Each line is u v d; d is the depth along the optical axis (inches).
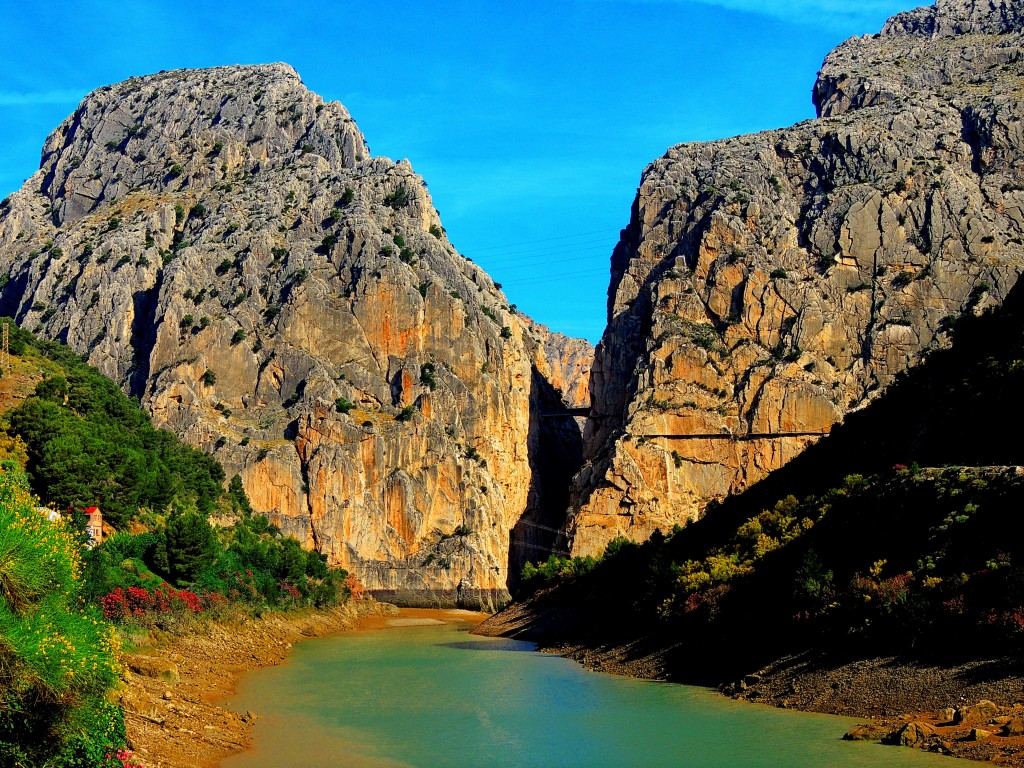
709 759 2170.3
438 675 3575.3
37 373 6092.5
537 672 3641.7
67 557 1529.3
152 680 2765.7
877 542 3083.2
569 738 2436.0
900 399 4212.6
